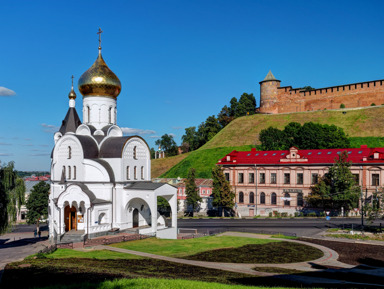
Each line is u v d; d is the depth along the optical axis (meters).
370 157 89.44
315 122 167.50
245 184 103.38
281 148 136.62
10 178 58.06
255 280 34.06
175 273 35.47
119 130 70.50
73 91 76.44
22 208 117.50
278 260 45.00
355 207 84.75
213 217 98.25
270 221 84.94
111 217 62.25
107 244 53.44
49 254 44.44
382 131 145.88
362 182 88.50
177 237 65.38
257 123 180.12
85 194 58.28
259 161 102.50
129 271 34.53
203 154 158.75
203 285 27.06
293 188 96.19
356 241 58.22
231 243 56.16
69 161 65.44
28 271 32.31
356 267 41.81
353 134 150.12
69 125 75.06
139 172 68.06
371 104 173.75
